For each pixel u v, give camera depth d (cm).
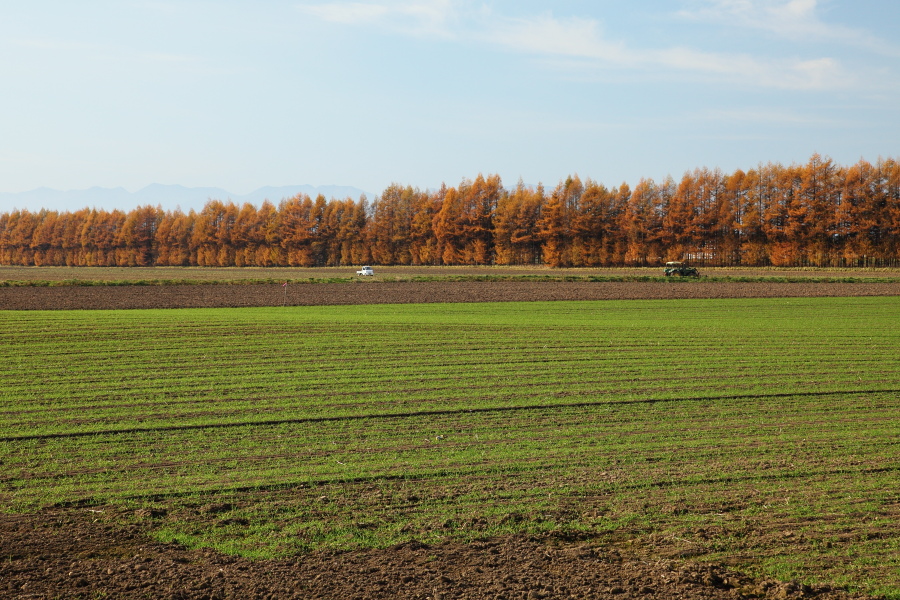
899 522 993
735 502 1078
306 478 1193
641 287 5812
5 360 2325
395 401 1786
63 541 929
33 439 1432
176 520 1009
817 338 2948
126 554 893
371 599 767
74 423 1557
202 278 8269
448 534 962
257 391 1894
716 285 5969
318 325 3269
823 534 955
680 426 1556
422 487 1153
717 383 2030
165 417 1616
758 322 3572
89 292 5153
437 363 2325
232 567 850
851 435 1483
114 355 2434
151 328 3116
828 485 1154
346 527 984
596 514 1036
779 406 1758
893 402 1806
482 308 4359
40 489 1137
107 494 1112
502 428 1535
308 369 2209
